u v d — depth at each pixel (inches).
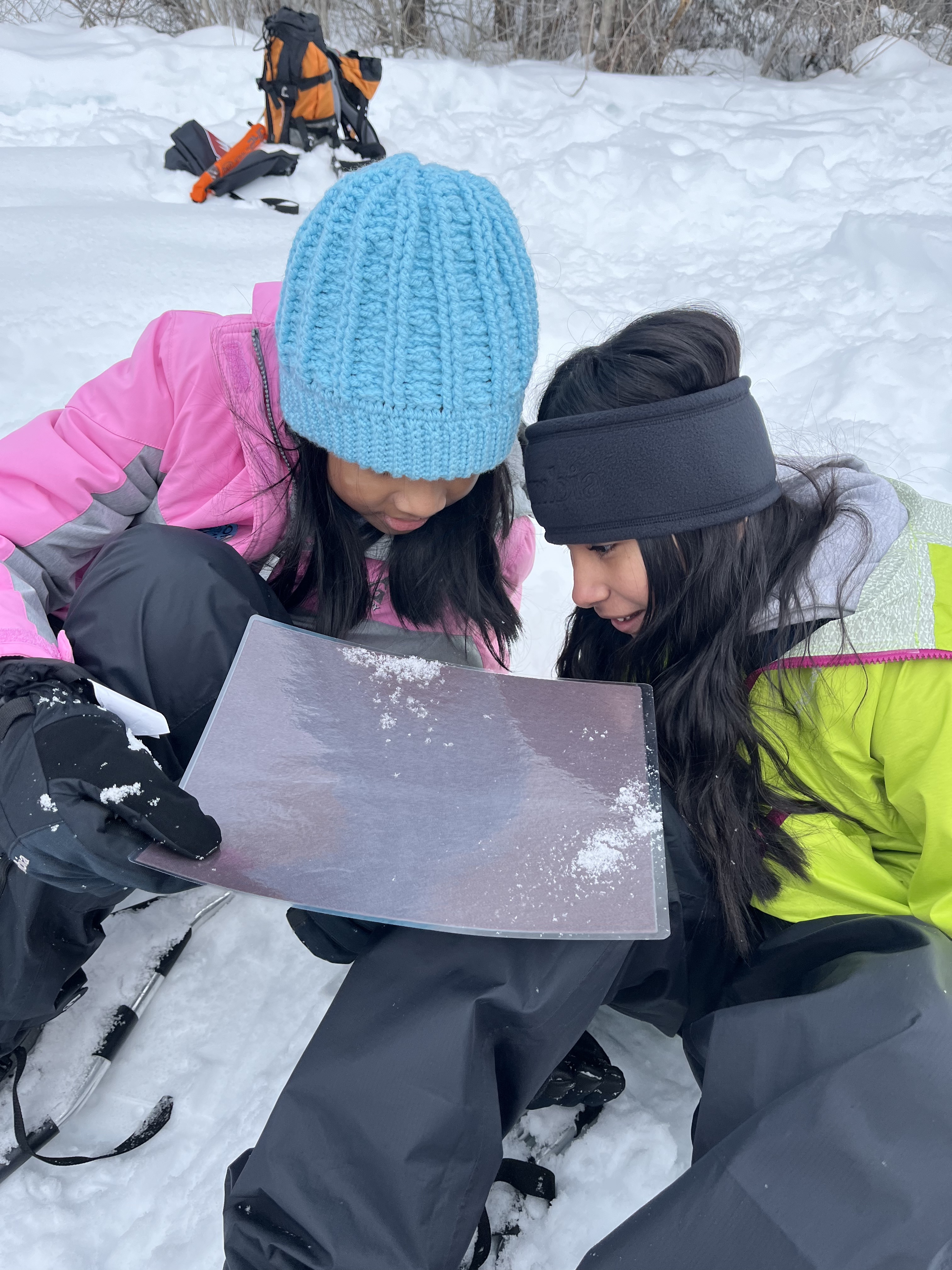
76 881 37.3
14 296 107.8
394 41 247.3
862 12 231.6
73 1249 42.1
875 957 37.0
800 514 43.8
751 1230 32.9
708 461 39.6
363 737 42.3
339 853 37.3
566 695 45.6
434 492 42.0
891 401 97.8
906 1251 31.5
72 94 197.6
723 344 41.2
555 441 40.9
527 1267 41.9
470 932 35.0
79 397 50.4
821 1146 33.2
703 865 44.1
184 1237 42.4
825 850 42.8
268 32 161.5
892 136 170.7
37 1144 44.6
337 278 37.9
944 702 40.1
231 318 48.7
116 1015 49.8
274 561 55.1
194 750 45.9
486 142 185.8
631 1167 44.6
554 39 250.5
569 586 80.1
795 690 42.6
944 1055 33.8
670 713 44.3
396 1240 34.2
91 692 40.1
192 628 44.4
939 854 39.8
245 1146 45.3
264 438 48.2
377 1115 35.1
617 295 127.0
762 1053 36.8
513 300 39.2
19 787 36.2
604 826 39.5
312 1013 50.8
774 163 166.2
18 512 47.6
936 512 47.4
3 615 42.9
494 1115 37.0
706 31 253.6
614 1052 49.8
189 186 157.1
